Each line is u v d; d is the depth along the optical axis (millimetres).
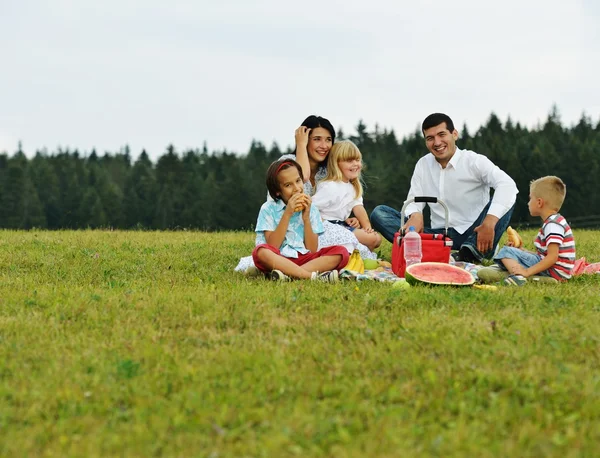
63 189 99000
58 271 7551
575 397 3562
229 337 4656
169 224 86938
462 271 6707
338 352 4254
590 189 72875
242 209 79875
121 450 3105
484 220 7871
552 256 6918
